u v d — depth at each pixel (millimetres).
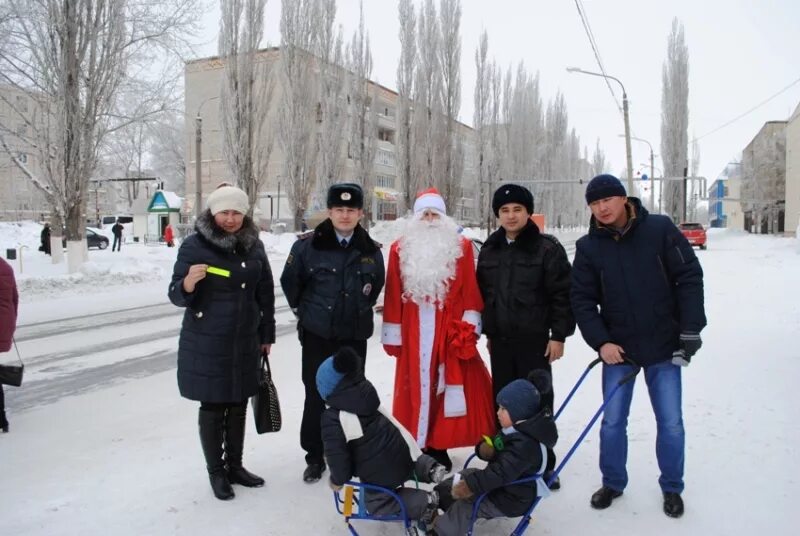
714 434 4555
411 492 3127
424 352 3861
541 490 2957
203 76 51281
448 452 4418
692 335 3350
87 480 4016
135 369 7582
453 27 36188
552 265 3828
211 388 3641
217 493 3688
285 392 6160
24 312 12727
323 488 3863
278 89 37719
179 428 5137
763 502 3525
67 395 6352
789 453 4164
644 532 3242
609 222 3539
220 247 3672
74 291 15930
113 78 17594
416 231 4020
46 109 17328
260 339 3982
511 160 50062
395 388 4055
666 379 3504
